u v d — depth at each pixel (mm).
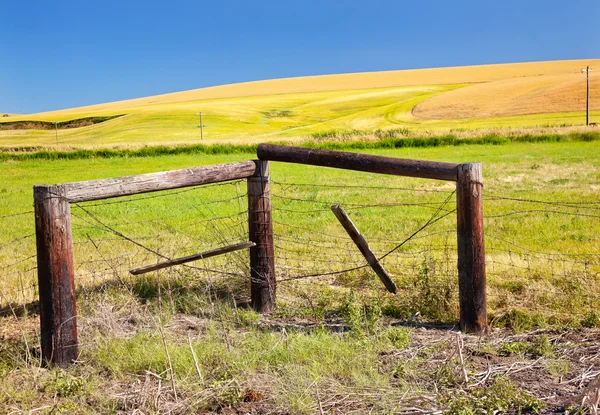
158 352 5234
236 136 75125
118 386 4824
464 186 5742
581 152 31203
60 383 4723
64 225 5242
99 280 7969
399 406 4188
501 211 13875
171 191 20047
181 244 10336
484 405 4113
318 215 14180
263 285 7027
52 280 5215
